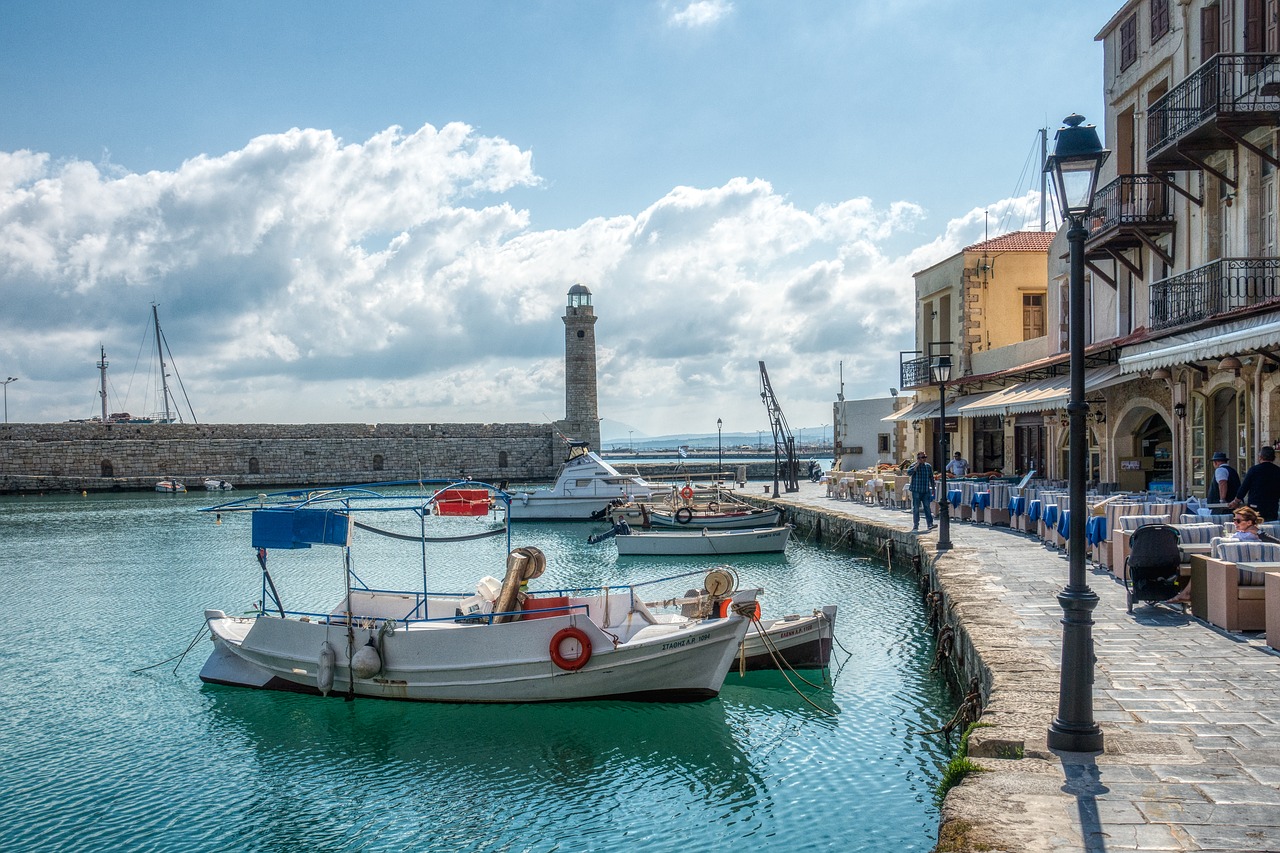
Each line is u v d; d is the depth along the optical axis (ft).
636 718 43.55
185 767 38.81
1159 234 74.13
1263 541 39.11
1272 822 19.19
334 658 46.52
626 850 30.12
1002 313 119.14
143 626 67.05
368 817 33.55
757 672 49.14
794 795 33.45
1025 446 105.50
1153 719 25.95
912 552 75.77
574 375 314.14
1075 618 23.77
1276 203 57.72
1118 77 81.61
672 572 88.58
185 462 247.29
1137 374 69.87
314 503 53.78
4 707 47.16
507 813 33.55
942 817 20.15
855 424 187.83
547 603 47.73
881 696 44.52
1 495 224.94
